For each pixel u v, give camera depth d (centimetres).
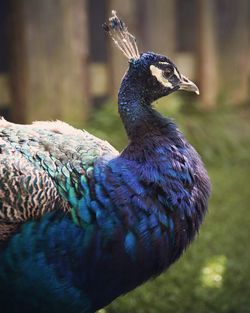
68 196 443
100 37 1037
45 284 443
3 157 446
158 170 452
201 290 657
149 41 1031
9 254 438
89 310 467
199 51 1101
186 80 495
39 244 437
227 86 1134
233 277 682
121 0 996
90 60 1038
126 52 493
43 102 940
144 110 479
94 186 446
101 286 454
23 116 934
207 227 794
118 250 445
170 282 668
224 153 1032
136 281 461
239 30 1136
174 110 1038
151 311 626
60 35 943
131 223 444
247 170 996
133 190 446
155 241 449
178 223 455
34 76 930
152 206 447
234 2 1125
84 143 468
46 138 464
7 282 444
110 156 461
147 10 1024
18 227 439
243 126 1092
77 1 949
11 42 927
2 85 936
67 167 450
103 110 979
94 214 442
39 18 924
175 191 452
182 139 470
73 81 962
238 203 866
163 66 487
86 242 441
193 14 1109
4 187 438
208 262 707
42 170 447
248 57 1153
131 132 476
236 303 641
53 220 439
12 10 919
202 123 1059
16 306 454
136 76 483
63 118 958
